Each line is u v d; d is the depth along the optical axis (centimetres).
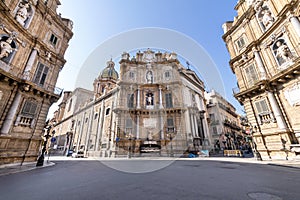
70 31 1722
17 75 1152
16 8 1160
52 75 1481
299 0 1042
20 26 1149
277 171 695
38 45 1337
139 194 380
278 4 1238
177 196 364
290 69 1030
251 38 1457
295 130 1055
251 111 1354
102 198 354
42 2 1386
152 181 520
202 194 378
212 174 647
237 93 1462
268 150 1196
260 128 1276
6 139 1036
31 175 693
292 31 1097
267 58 1292
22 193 400
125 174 671
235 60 1611
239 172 687
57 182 529
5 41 1059
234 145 3023
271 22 1282
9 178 623
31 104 1247
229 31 1719
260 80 1226
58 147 3131
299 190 399
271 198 344
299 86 1038
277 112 1145
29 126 1218
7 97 1080
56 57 1536
